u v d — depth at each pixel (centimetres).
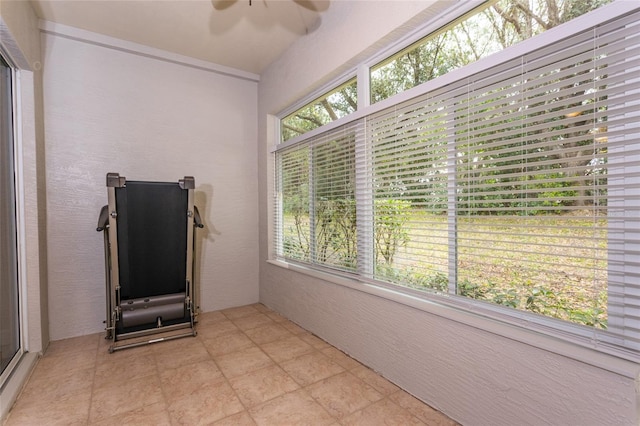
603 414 116
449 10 176
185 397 191
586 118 121
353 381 208
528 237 143
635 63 109
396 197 208
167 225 281
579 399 122
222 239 362
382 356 214
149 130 319
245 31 284
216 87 356
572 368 124
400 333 200
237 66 354
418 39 197
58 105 276
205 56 331
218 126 358
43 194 263
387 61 224
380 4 204
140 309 267
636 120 109
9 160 224
